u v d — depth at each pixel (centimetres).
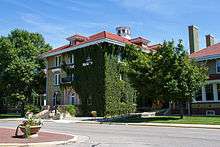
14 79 5319
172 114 4441
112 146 1426
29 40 5756
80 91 4834
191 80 3197
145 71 3359
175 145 1406
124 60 4709
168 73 3183
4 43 5281
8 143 1538
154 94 3312
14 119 4550
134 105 4906
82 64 4866
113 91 4609
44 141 1622
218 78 4022
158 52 3325
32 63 5419
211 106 4066
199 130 2244
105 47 4628
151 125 2808
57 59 5459
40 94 5938
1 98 6091
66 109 4588
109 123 3212
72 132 2247
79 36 5181
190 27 5053
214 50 4259
